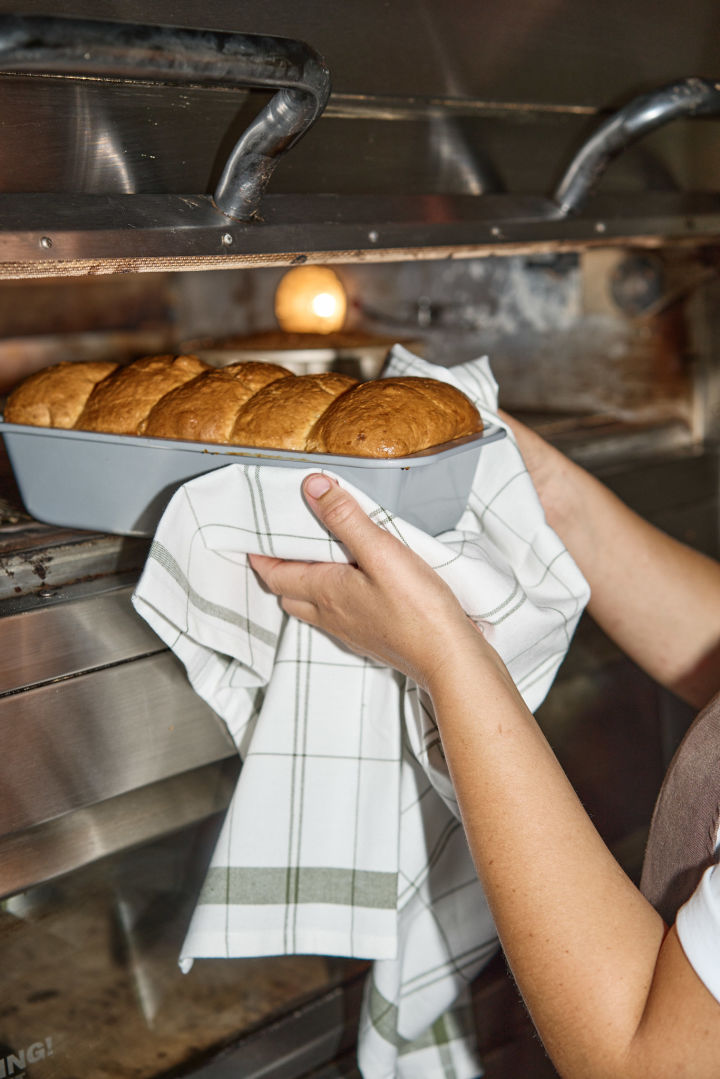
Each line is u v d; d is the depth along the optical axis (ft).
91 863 2.56
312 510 2.13
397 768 2.52
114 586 2.50
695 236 3.74
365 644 2.23
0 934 2.44
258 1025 3.02
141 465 2.35
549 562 2.54
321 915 2.52
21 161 2.05
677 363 4.38
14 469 2.58
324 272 4.61
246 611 2.43
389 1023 2.75
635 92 3.14
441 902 2.88
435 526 2.42
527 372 4.91
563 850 1.88
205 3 2.08
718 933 1.67
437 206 2.87
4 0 1.82
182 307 6.03
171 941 2.83
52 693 2.36
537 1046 3.62
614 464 4.08
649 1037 1.72
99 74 1.84
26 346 5.70
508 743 1.94
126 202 2.21
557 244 3.22
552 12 2.71
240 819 2.49
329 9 2.29
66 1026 2.60
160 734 2.59
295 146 2.50
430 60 2.57
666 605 3.02
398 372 2.85
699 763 2.18
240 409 2.35
